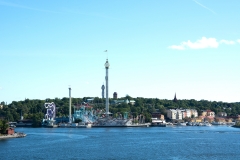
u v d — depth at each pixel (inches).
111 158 6624.0
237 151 7706.7
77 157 6737.2
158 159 6550.2
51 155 6988.2
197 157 6796.3
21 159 6510.8
